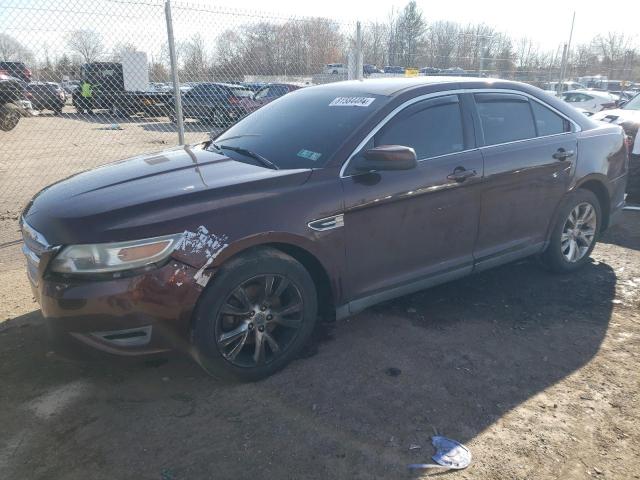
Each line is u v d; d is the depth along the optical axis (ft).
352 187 10.38
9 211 22.08
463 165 11.94
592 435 8.61
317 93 13.41
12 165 34.42
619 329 12.19
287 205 9.67
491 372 10.41
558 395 9.66
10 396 9.52
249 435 8.54
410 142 11.44
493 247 13.16
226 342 9.38
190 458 8.04
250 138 12.43
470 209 12.25
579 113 15.08
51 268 8.63
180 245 8.70
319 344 11.44
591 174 14.70
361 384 9.95
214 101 43.52
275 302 9.93
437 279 12.24
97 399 9.47
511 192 12.96
